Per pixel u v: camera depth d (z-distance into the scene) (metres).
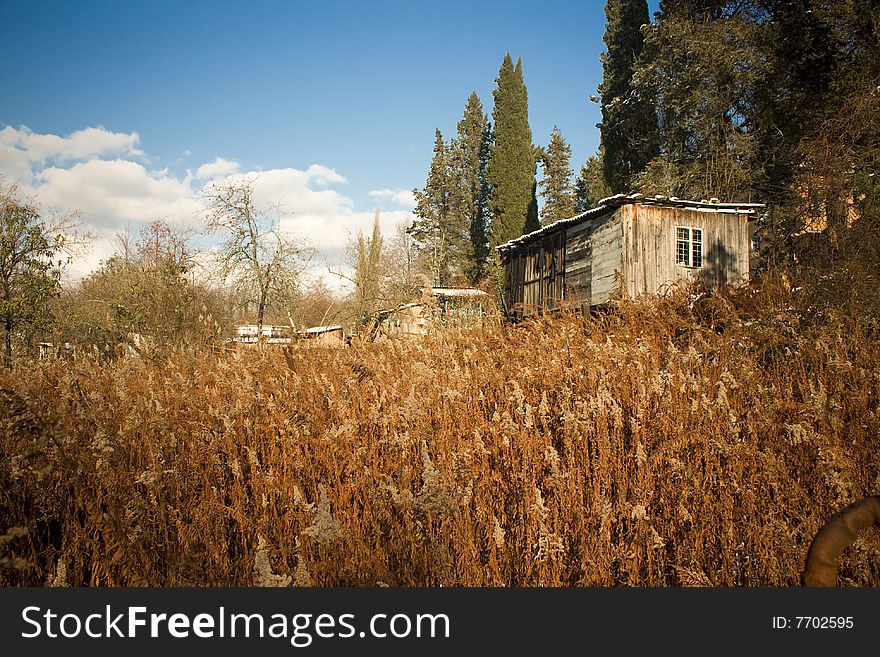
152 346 8.87
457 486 3.89
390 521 3.54
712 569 3.62
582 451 4.25
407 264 38.59
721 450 3.92
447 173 52.00
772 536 3.55
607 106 27.42
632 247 16.23
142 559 3.45
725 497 3.73
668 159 23.03
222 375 6.72
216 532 3.88
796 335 6.43
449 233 50.91
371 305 24.52
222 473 4.48
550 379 5.68
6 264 15.70
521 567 3.57
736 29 19.80
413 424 4.86
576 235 18.66
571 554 3.73
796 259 11.28
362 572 3.28
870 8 17.03
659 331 8.05
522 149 40.47
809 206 11.85
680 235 16.72
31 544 3.48
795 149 16.12
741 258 17.17
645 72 22.86
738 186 20.73
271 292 22.27
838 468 3.78
